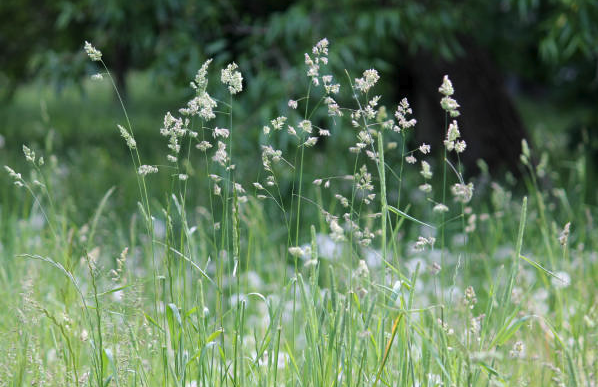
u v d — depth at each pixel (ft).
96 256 10.16
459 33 26.68
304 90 18.57
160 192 23.82
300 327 10.96
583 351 8.43
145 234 14.89
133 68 49.06
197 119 18.89
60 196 18.65
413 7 21.08
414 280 6.58
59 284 10.85
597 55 27.66
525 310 10.16
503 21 38.99
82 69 21.58
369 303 6.67
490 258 13.96
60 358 8.04
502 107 27.84
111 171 29.07
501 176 27.48
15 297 10.19
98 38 23.54
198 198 21.40
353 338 6.43
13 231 14.79
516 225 16.83
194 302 7.98
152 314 9.09
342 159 22.99
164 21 21.47
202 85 6.86
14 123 51.44
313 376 6.67
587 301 11.04
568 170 29.55
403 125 6.79
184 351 7.29
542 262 12.46
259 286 13.30
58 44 34.83
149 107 73.56
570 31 21.47
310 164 23.45
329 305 7.13
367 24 19.90
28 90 88.74
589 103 36.47
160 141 43.24
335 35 20.06
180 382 6.83
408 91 35.14
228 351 9.36
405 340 6.91
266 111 18.31
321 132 6.85
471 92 27.66
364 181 6.81
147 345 7.95
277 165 19.76
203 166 24.67
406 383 6.79
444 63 27.25
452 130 6.77
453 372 6.55
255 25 21.53
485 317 7.43
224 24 22.18
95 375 7.16
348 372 6.52
